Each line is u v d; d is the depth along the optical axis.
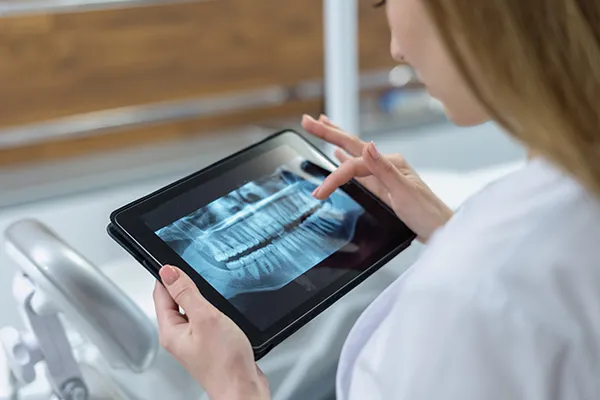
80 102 1.62
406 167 0.79
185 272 0.60
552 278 0.42
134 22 1.60
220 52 1.73
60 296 0.69
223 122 1.82
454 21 0.39
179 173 1.65
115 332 0.69
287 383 0.80
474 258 0.43
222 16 1.69
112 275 0.97
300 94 1.88
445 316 0.42
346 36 1.51
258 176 0.72
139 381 0.82
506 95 0.39
